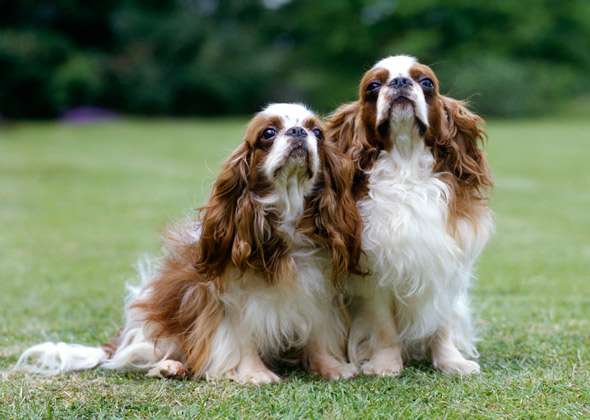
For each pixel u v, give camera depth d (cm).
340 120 492
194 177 1733
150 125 3122
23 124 3147
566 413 366
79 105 3503
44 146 2336
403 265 433
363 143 465
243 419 362
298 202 428
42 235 1055
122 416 370
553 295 670
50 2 3422
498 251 902
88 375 447
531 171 1745
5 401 394
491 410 373
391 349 461
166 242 485
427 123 448
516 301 647
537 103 3575
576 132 2620
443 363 464
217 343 443
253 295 431
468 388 409
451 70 3553
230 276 431
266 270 425
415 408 377
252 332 438
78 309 641
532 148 2150
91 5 3506
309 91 3862
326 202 430
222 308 444
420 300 447
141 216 1229
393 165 454
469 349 495
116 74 3559
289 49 4134
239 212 421
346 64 4003
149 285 482
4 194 1491
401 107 440
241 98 3831
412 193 442
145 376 446
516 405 378
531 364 462
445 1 3753
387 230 434
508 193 1448
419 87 452
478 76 3472
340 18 3934
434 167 458
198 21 3759
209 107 3831
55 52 3388
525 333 541
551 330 547
